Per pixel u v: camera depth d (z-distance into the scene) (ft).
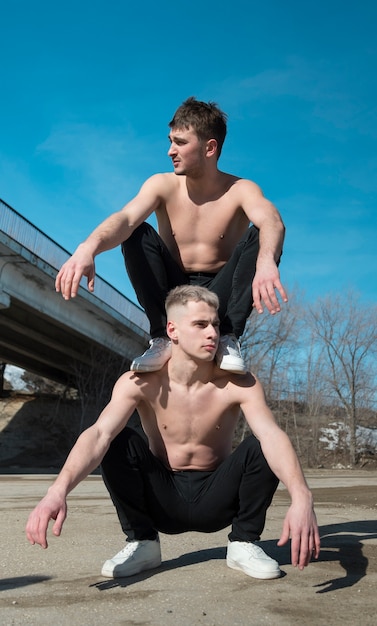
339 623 6.45
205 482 9.27
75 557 10.57
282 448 8.05
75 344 112.88
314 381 138.10
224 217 9.94
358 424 140.87
